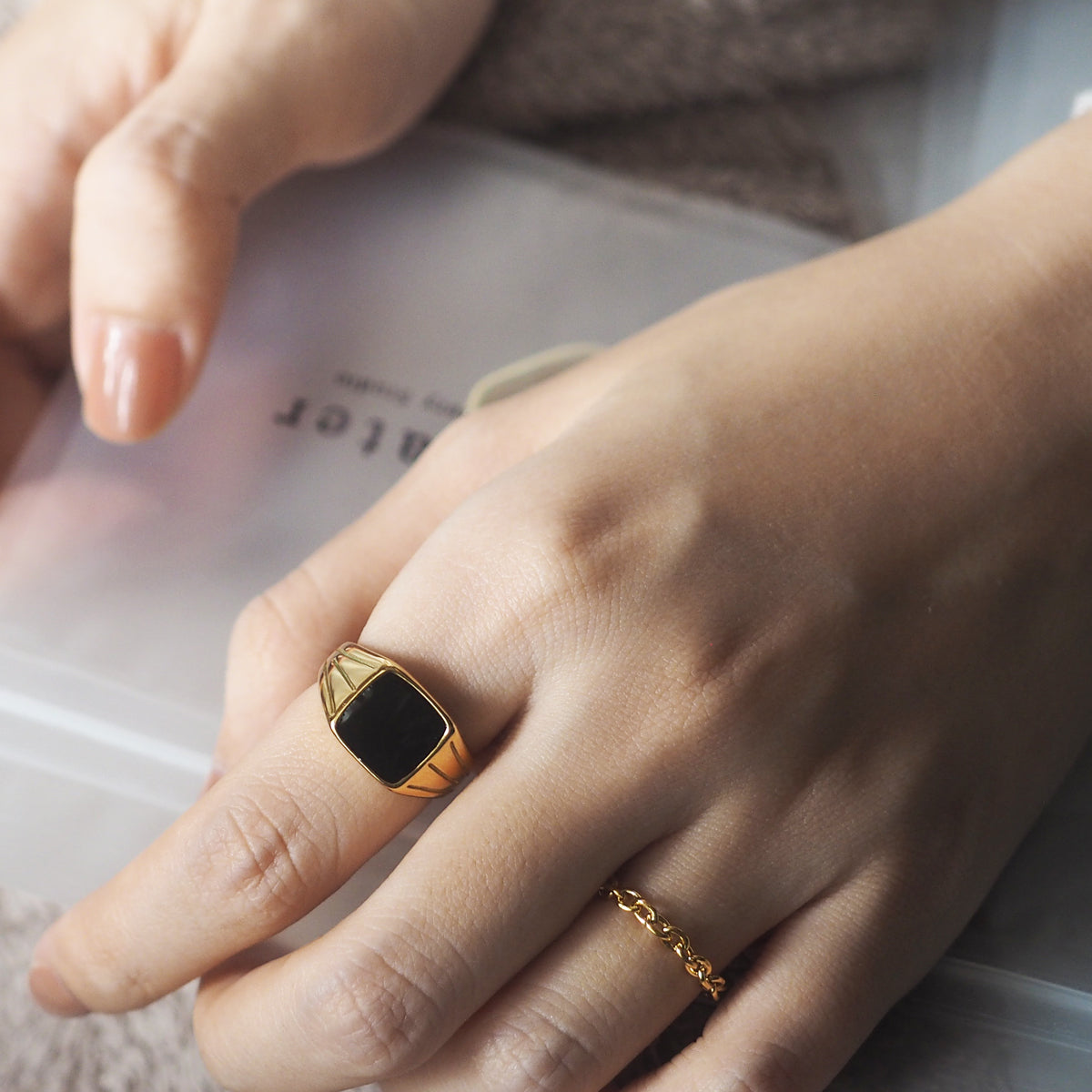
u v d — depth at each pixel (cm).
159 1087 22
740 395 22
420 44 28
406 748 19
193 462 25
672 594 20
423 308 27
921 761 21
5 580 24
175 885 20
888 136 32
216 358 26
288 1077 19
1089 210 24
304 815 20
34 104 26
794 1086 20
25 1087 22
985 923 22
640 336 24
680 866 20
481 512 21
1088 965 22
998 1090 21
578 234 28
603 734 20
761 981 20
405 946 19
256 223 27
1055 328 23
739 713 20
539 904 19
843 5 31
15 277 26
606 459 21
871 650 21
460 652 20
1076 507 22
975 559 22
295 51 25
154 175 23
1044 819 22
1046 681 22
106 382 23
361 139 28
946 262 23
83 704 23
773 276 24
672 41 31
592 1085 19
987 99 31
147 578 24
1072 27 30
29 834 22
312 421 26
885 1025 21
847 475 21
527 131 31
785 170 31
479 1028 20
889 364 22
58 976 21
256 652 22
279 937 21
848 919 20
